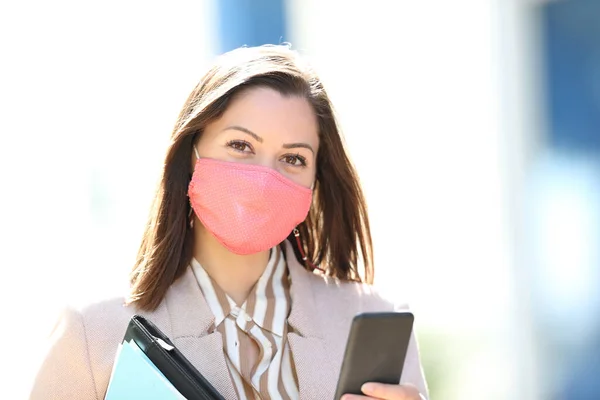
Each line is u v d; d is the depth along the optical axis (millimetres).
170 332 3520
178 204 3596
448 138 8844
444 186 8828
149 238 3611
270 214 3484
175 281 3635
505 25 8484
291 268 3826
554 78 8312
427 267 8844
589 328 8055
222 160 3508
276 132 3488
